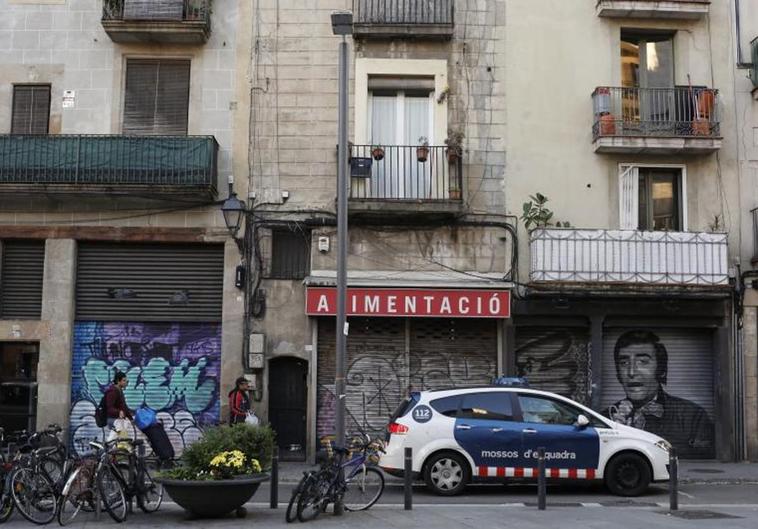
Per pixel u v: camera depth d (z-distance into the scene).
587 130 17.70
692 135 17.22
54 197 16.77
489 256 17.20
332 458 10.52
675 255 16.81
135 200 16.91
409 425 12.41
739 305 17.22
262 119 17.36
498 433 12.34
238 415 15.08
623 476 12.43
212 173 16.62
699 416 17.33
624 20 18.06
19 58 17.42
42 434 11.69
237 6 17.67
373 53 17.62
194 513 10.21
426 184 17.08
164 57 17.50
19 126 17.36
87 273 17.08
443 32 17.44
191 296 17.06
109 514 10.01
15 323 16.67
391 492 12.87
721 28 18.16
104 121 17.27
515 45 17.84
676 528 9.45
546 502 11.79
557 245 16.72
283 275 17.08
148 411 11.95
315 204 17.09
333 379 16.86
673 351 17.45
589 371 17.06
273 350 16.78
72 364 16.80
